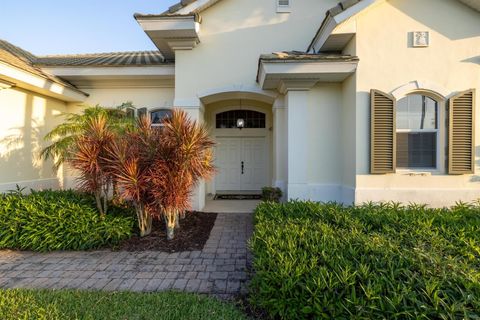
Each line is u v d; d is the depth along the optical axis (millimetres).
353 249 3580
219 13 9320
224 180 12469
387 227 4598
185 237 6578
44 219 6059
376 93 7047
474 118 7027
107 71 9836
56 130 8078
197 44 9266
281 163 9156
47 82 8750
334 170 8180
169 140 6004
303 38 9391
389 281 2779
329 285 2840
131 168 5809
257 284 3566
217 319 3375
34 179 9281
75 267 5121
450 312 2373
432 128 7227
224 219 8164
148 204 6176
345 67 7207
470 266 3197
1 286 4438
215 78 9273
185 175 6125
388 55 7133
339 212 5473
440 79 7098
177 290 4254
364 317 2523
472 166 7004
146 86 10586
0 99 8078
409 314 2406
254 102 12055
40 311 3531
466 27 7066
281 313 3021
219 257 5539
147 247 6031
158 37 8844
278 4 9383
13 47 10922
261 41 9359
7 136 8289
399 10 7098
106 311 3551
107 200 6867
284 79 7781
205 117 12094
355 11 6848
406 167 7246
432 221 4957
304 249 3764
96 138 6328
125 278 4684
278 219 5258
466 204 6613
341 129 8148
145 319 3379
